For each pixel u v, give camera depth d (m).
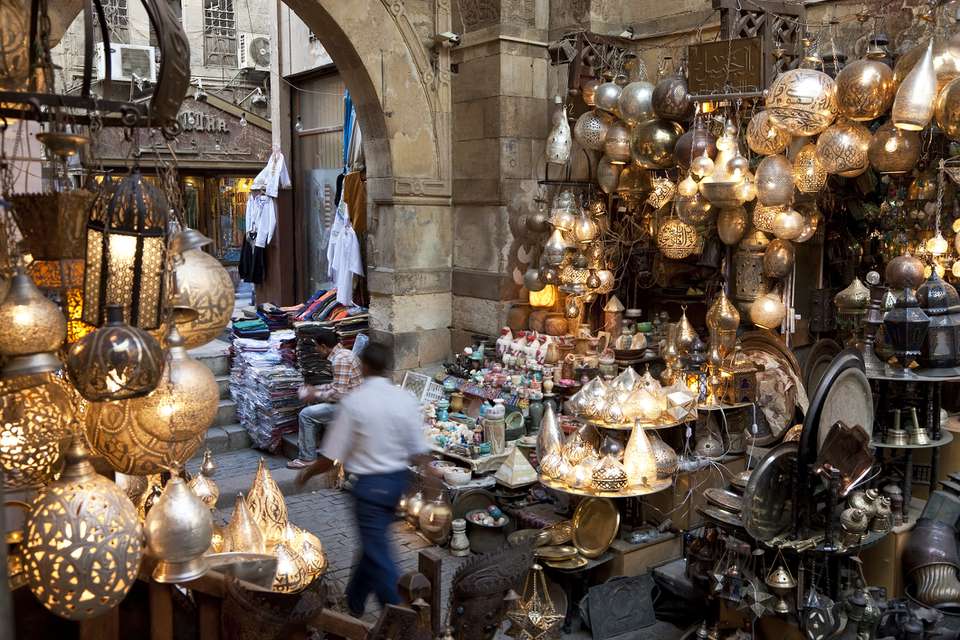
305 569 2.65
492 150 6.72
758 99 4.90
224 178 13.88
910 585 3.97
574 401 4.58
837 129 4.27
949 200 4.77
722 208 4.94
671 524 4.57
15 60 1.80
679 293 6.61
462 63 6.96
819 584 3.77
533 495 5.11
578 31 5.84
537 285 6.32
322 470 3.86
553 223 5.99
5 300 1.71
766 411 5.12
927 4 4.48
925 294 4.14
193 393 1.93
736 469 4.89
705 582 3.98
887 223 5.09
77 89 11.93
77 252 2.04
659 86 4.96
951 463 4.44
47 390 1.85
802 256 5.48
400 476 3.67
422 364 7.16
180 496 1.97
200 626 2.28
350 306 8.12
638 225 6.41
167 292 1.96
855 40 5.43
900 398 4.24
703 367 5.04
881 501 3.67
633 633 4.22
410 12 6.80
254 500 2.80
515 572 2.58
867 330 4.27
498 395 5.89
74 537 1.69
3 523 1.29
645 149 5.18
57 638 2.20
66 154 1.80
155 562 2.12
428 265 7.14
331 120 9.34
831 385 3.52
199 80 15.15
